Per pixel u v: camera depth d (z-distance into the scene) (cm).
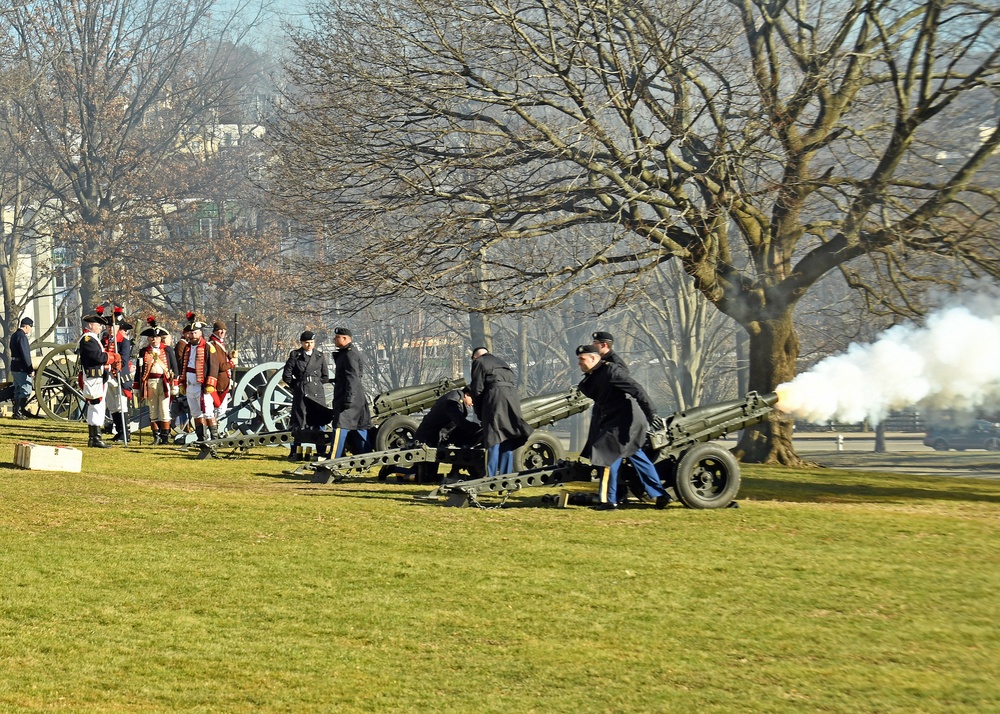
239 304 12012
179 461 3747
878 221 5562
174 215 12494
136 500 2753
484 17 4856
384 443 3497
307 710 1421
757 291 5322
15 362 5381
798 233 5369
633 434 2791
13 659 1557
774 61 5175
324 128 5531
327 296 5691
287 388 4438
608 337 2809
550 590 1983
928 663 1616
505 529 2525
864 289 5288
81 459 3388
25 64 11888
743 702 1459
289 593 1933
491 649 1666
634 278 4881
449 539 2395
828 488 3784
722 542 2425
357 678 1540
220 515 2609
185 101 13338
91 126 12338
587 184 5262
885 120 5347
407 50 5459
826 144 5075
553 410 3316
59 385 5453
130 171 12338
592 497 2925
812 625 1798
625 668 1591
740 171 4978
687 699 1470
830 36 5503
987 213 4878
